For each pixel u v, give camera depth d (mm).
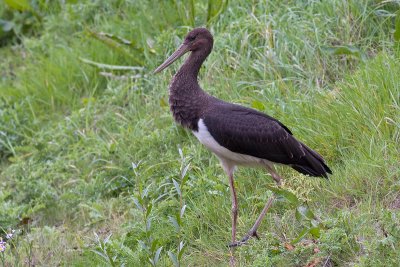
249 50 12922
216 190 10703
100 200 11867
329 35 12812
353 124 10867
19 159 12977
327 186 10352
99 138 12828
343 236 8922
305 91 12102
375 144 10539
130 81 13836
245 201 10578
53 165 12633
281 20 13141
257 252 9289
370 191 10000
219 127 9953
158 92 13078
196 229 10414
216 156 10422
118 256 10070
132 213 10977
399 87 11055
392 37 12578
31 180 12391
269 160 10055
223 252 9836
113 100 13531
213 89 12508
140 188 9211
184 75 10453
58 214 11938
